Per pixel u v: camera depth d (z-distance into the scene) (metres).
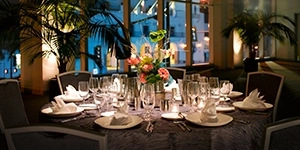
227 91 2.49
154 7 9.33
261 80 3.00
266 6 13.20
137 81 2.52
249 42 9.55
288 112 5.01
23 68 6.98
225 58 11.38
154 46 2.66
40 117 2.26
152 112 2.20
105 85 2.37
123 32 4.87
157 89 2.39
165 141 1.73
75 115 2.12
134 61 2.49
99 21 4.67
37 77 6.71
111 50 4.68
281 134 1.25
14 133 1.14
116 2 8.35
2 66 6.92
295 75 9.72
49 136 1.14
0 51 5.12
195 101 2.27
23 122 2.53
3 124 2.21
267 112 2.19
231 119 1.92
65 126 1.13
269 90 2.91
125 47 4.70
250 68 9.88
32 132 1.14
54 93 4.45
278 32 9.59
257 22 9.41
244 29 9.39
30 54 6.43
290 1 13.92
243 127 1.86
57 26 4.52
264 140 1.25
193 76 2.78
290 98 6.09
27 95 6.68
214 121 1.85
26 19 4.83
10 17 4.36
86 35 4.66
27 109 5.38
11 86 2.49
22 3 4.55
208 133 1.76
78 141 1.13
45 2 4.39
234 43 11.28
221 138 1.78
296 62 13.99
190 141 1.74
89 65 7.44
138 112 2.22
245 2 11.59
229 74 9.97
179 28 10.23
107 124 1.86
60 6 4.45
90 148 1.13
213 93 2.31
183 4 10.30
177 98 2.63
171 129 1.79
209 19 11.39
